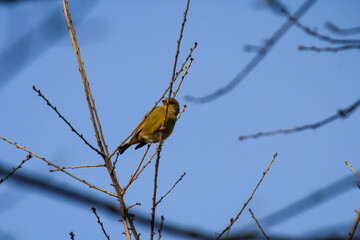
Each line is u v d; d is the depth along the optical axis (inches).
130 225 337.4
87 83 384.8
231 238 240.4
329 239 209.6
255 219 247.0
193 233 231.6
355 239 207.8
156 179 358.6
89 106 381.1
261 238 225.5
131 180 360.5
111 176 367.6
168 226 225.3
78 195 165.5
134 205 344.2
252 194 325.4
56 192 161.6
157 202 347.6
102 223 320.8
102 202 211.9
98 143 376.5
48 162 354.3
